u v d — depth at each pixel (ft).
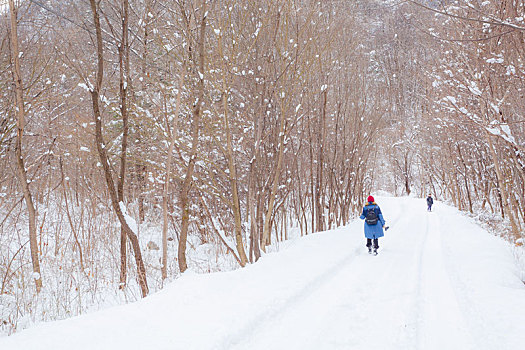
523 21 28.60
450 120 60.95
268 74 30.58
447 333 13.73
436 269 24.94
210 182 38.70
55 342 12.21
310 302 17.79
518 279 20.68
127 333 13.10
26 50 32.94
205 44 28.22
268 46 31.12
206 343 12.14
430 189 149.18
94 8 22.33
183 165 30.09
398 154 160.56
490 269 22.40
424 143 121.19
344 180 61.11
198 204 41.22
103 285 27.17
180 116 33.47
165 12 28.45
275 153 37.32
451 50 41.50
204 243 43.60
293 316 15.85
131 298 24.03
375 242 31.32
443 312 16.06
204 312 15.28
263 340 13.39
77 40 24.94
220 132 32.40
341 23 42.04
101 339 12.53
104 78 28.84
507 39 34.19
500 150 50.62
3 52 31.58
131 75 30.14
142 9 28.60
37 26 30.25
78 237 37.52
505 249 30.68
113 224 39.47
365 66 62.13
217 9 26.71
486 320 14.23
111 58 32.83
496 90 40.29
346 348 12.66
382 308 16.76
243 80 32.94
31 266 29.99
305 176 57.36
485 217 65.36
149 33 28.50
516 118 41.32
